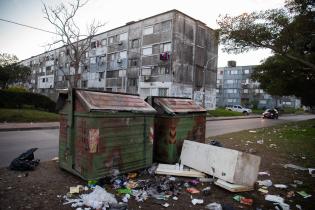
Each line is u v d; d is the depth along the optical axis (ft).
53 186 14.29
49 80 184.03
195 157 17.62
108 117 15.15
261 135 40.93
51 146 28.40
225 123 73.41
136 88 114.01
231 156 15.07
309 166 21.38
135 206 12.12
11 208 11.32
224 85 256.52
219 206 12.36
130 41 117.80
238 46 40.83
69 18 80.28
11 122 51.60
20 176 15.87
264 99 233.14
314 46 36.52
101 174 14.87
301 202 13.73
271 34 38.06
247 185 15.01
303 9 37.58
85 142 14.76
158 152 19.97
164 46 103.14
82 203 11.99
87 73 143.43
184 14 104.32
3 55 166.20
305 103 100.68
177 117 19.56
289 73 69.62
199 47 112.78
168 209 12.00
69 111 16.01
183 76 104.88
